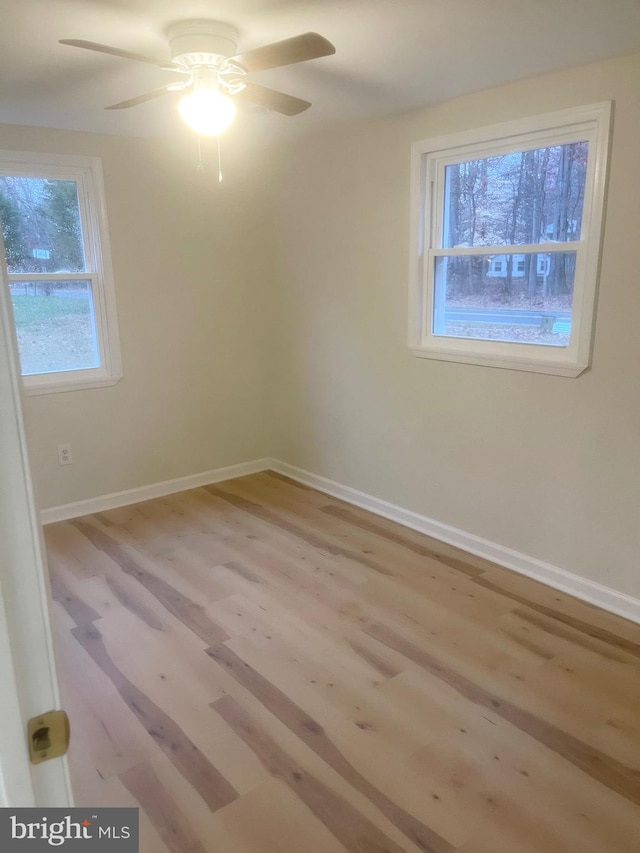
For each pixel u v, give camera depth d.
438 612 2.82
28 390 3.63
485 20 2.07
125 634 2.67
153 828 1.75
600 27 2.14
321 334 4.06
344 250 3.77
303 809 1.82
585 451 2.81
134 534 3.66
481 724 2.15
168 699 2.28
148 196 3.86
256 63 2.08
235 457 4.59
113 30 2.13
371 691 2.31
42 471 3.78
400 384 3.61
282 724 2.15
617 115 2.47
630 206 2.50
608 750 2.04
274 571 3.20
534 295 2.97
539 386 2.93
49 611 0.70
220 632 2.68
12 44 2.23
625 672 2.41
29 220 3.55
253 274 4.39
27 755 0.70
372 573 3.17
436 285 3.39
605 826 1.76
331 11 2.00
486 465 3.24
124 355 3.95
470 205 3.16
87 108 3.07
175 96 2.88
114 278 3.82
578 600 2.91
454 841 1.72
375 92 2.91
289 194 4.06
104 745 2.06
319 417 4.23
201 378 4.31
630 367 2.60
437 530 3.56
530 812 1.81
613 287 2.60
